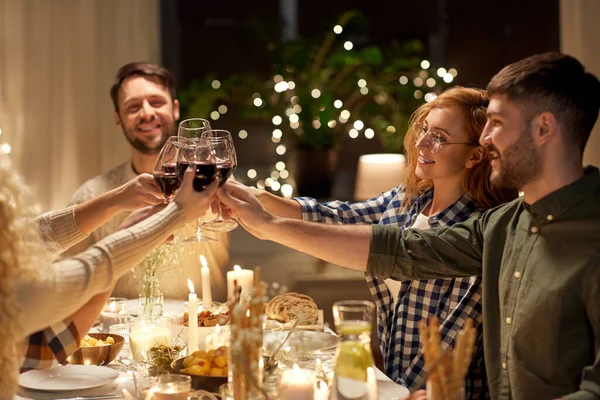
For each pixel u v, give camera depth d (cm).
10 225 138
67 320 168
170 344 202
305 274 400
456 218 225
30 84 377
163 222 168
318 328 233
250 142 459
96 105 387
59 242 207
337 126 428
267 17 460
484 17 464
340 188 461
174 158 198
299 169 421
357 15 437
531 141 160
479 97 223
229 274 243
